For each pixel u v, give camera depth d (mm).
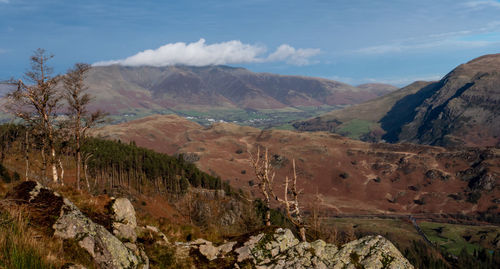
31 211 10805
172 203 105250
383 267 13867
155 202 100250
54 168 35969
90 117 37500
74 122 36656
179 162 147875
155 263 13375
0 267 7758
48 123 34906
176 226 18609
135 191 103750
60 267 8938
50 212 10992
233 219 79812
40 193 11828
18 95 32031
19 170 64750
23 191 11664
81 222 11133
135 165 120312
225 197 111688
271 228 16875
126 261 11516
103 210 14680
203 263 14383
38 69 32719
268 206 28500
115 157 111188
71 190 16453
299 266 14148
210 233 18984
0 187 13883
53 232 10312
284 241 15953
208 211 74375
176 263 13852
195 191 115062
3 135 75312
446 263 165500
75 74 35188
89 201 14977
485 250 173125
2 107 32375
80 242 10500
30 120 34281
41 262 8547
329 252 15062
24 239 8906
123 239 13539
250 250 15406
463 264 159875
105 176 103875
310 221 31734
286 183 27219
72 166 83062
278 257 14969
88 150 76625
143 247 13938
